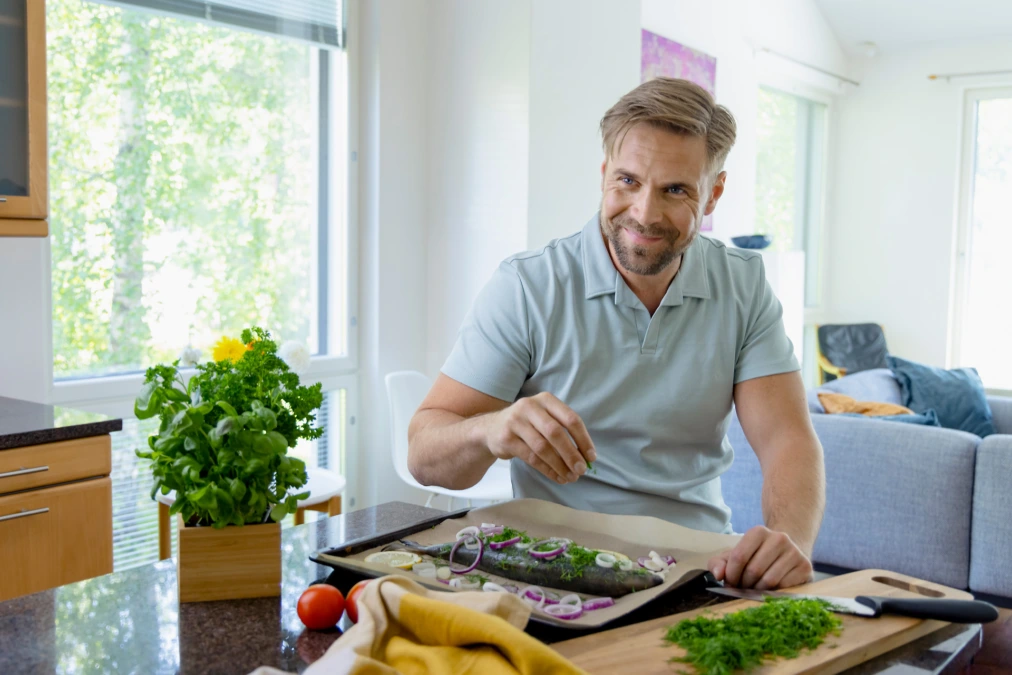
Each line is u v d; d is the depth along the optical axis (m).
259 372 0.99
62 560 1.97
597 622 0.89
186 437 0.96
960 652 0.87
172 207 2.85
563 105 3.30
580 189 3.42
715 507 1.43
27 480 1.90
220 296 3.01
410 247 3.46
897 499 2.84
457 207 3.41
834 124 6.25
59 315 2.56
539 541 1.06
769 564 1.02
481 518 1.18
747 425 1.43
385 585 0.80
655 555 1.08
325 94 3.30
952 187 5.86
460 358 1.41
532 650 0.71
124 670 0.80
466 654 0.73
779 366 1.42
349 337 3.38
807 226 6.14
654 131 1.21
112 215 2.68
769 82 5.47
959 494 2.74
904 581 1.03
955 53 5.81
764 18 5.19
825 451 2.96
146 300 2.79
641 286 1.37
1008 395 5.82
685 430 1.40
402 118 3.39
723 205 4.94
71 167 2.57
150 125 2.77
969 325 5.94
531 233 3.22
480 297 1.45
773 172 5.71
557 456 1.06
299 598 0.93
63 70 2.53
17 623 0.91
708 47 4.67
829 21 5.88
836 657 0.80
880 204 6.14
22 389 2.40
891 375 4.44
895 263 6.11
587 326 1.38
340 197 3.34
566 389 1.39
